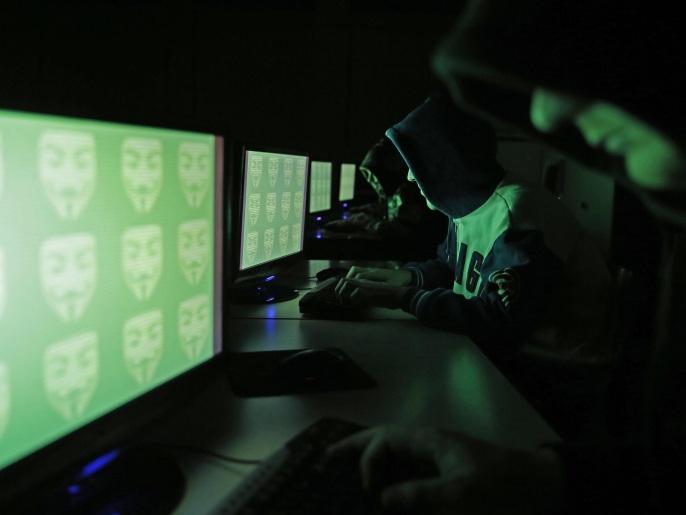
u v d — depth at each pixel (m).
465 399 0.90
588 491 0.57
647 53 0.26
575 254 1.42
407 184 3.33
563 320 1.43
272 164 1.54
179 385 0.73
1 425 0.48
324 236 3.35
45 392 0.52
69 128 0.53
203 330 0.79
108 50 6.11
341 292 1.39
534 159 3.08
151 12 6.04
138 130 0.63
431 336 1.26
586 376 1.41
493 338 1.25
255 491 0.58
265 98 6.13
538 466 0.59
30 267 0.50
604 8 0.27
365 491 0.59
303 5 6.02
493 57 0.28
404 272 1.76
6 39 6.07
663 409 0.58
